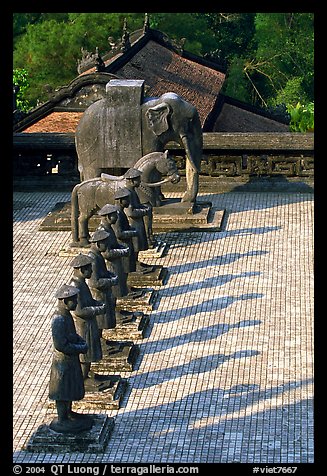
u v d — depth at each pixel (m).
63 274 41.34
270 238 43.62
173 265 41.53
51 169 49.47
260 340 36.16
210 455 30.55
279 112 69.31
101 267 34.50
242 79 92.38
